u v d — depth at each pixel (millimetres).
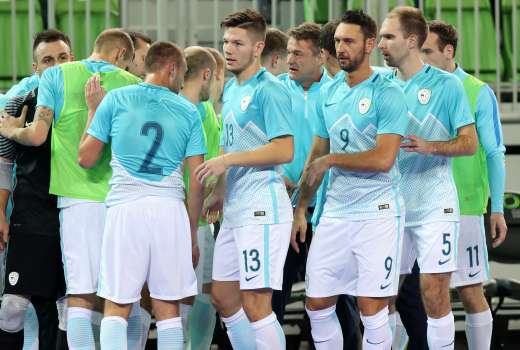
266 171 18828
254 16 18812
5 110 20562
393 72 21094
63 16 29438
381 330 18734
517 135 28719
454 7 30000
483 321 21000
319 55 21062
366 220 18641
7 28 29188
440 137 19828
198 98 20656
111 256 18328
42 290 20172
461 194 20828
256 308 18750
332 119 19062
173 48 18828
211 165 18109
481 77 30328
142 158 18281
